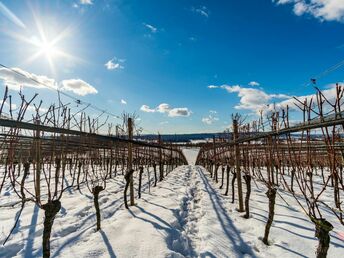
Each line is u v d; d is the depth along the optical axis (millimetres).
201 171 18750
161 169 12500
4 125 2479
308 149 2859
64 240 4047
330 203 6945
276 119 4074
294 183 10688
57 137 5785
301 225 4809
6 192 8008
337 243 3969
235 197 8188
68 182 10172
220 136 15273
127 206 6148
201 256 3750
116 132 9906
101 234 4203
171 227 4805
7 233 4344
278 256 3680
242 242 4281
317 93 2496
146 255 3518
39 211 5652
